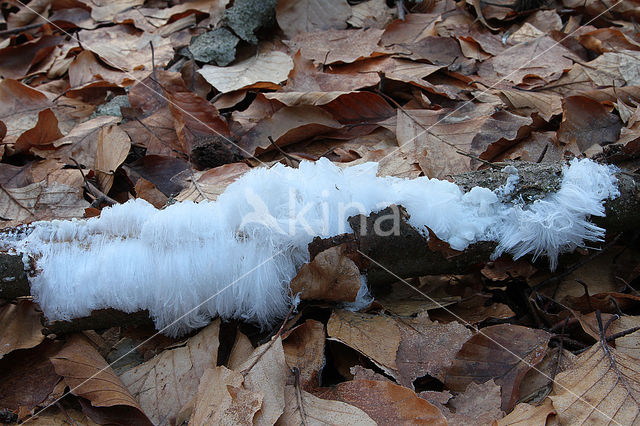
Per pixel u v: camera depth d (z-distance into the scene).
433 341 0.58
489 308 0.62
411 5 0.92
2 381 0.58
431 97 0.79
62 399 0.57
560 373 0.55
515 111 0.77
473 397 0.55
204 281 0.57
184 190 0.67
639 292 0.62
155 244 0.57
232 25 0.85
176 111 0.74
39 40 0.91
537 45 0.84
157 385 0.57
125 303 0.58
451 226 0.58
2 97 0.80
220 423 0.52
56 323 0.58
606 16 0.89
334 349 0.59
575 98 0.72
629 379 0.54
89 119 0.80
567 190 0.58
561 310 0.62
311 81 0.78
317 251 0.58
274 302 0.58
